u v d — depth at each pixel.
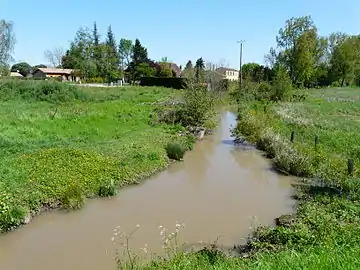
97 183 13.36
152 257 8.46
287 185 14.68
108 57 86.69
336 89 68.44
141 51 90.88
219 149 21.77
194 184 14.84
